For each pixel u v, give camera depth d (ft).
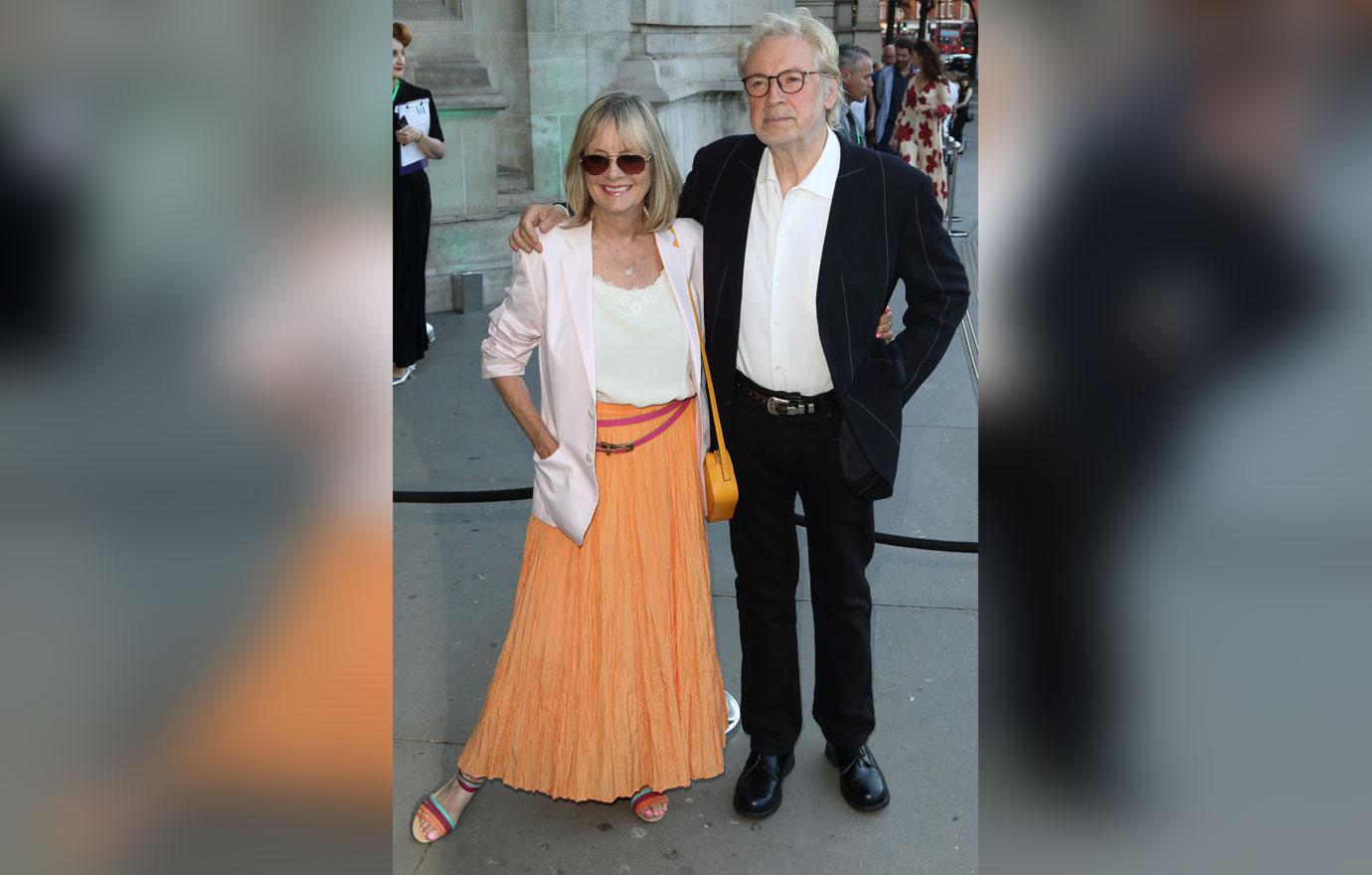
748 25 30.30
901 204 7.70
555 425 7.86
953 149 33.86
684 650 8.23
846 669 8.62
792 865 8.17
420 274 19.33
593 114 7.50
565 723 8.10
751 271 7.80
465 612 11.70
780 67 7.15
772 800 8.70
